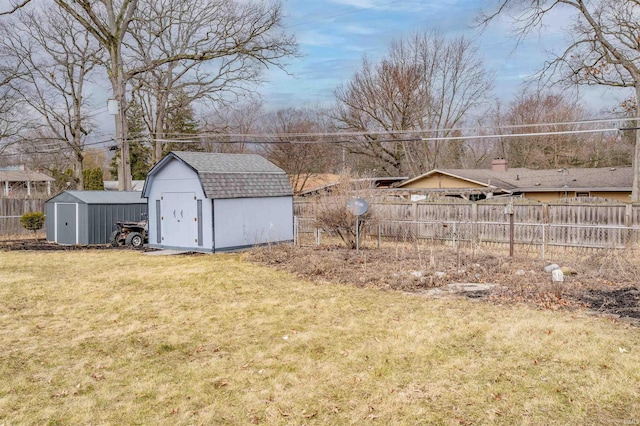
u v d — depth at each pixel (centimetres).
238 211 1598
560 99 3775
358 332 640
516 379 475
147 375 504
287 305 802
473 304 782
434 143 3691
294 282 1007
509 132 4069
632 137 3666
